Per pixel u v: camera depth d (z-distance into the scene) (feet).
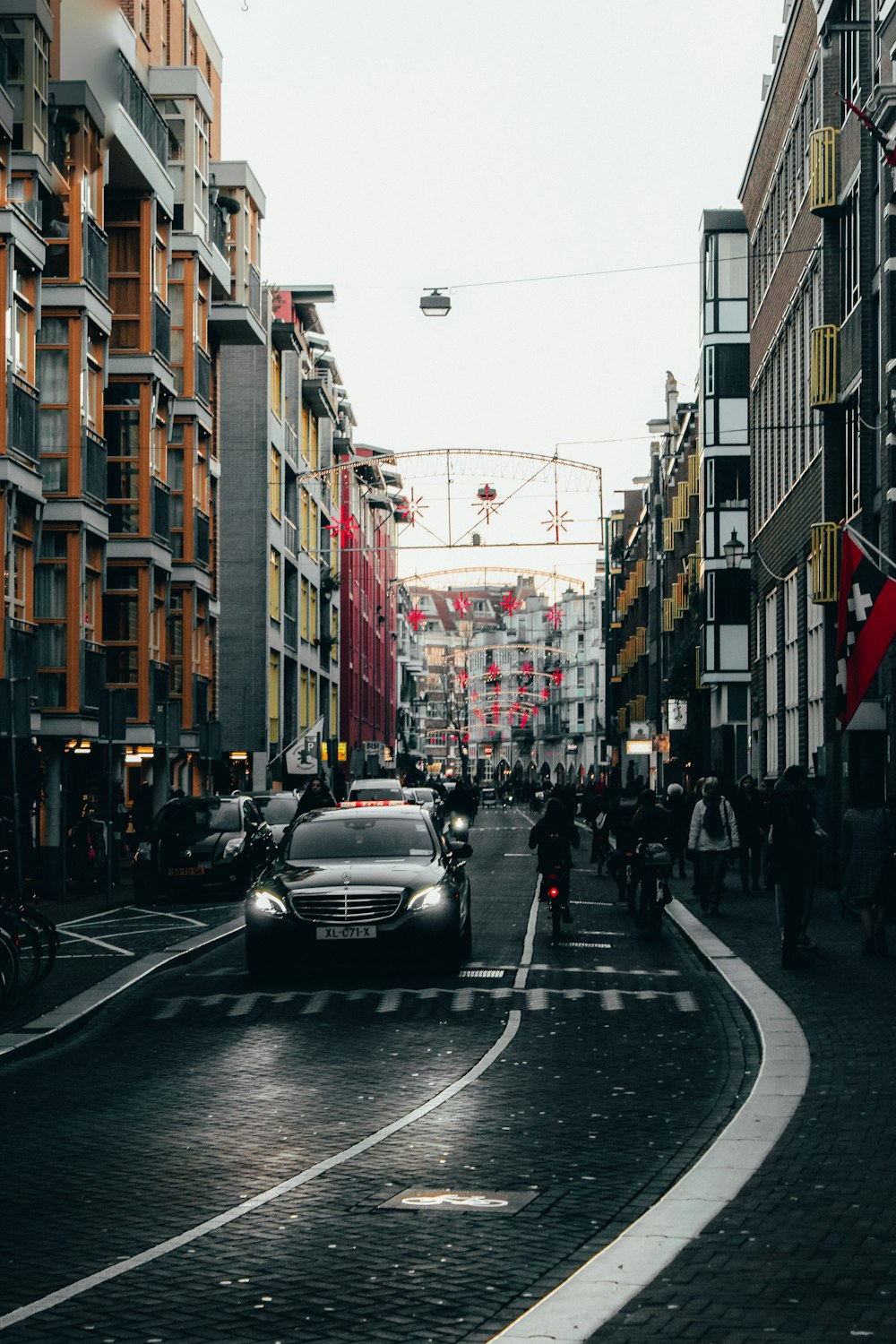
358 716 302.86
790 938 59.82
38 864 104.32
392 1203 27.91
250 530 182.80
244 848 99.66
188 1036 48.06
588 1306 21.33
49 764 106.32
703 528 179.01
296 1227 26.55
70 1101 38.32
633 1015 50.49
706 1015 50.42
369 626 333.01
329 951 58.80
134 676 126.93
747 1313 20.93
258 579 182.39
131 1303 22.61
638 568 294.46
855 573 79.00
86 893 105.60
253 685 181.47
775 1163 29.76
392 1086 39.29
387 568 392.68
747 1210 26.30
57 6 115.44
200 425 146.00
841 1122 33.35
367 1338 20.94
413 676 524.11
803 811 60.18
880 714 94.79
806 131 125.90
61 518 107.45
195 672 143.74
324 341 237.86
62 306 108.06
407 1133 33.96
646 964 64.44
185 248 143.54
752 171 157.17
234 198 166.71
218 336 163.12
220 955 70.38
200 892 104.42
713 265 176.96
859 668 78.23
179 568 142.31
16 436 94.68
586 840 178.09
